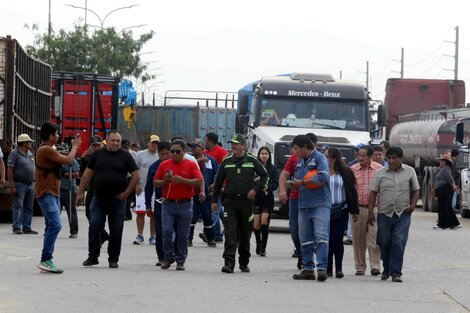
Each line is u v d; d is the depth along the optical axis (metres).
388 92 72.06
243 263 25.59
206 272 25.00
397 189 24.20
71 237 34.25
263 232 30.30
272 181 30.38
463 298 21.20
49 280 22.12
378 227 24.41
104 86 57.34
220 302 19.48
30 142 35.47
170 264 25.42
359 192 25.86
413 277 25.27
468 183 53.50
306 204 23.81
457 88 71.75
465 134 56.62
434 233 41.84
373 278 24.91
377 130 45.12
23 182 35.09
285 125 43.72
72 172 34.28
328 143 42.38
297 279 23.88
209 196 32.62
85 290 20.58
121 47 97.25
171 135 73.00
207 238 32.88
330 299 20.50
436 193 44.84
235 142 25.27
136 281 22.38
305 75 44.78
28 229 35.44
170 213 25.28
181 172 25.31
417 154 64.44
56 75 56.78
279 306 19.22
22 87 41.56
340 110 44.00
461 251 33.16
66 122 56.88
